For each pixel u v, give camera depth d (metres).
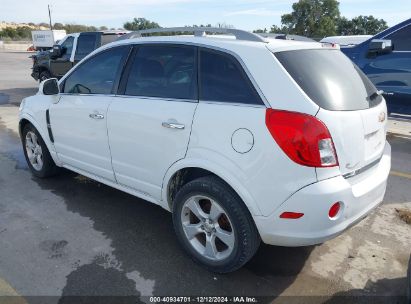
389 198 4.48
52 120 4.27
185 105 2.97
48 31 39.34
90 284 2.88
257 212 2.62
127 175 3.54
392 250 3.40
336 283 2.96
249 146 2.58
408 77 6.25
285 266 3.15
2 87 13.80
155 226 3.73
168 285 2.89
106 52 3.76
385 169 3.10
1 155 5.83
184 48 3.12
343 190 2.53
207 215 2.96
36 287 2.83
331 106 2.59
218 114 2.75
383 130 3.11
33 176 4.96
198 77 2.97
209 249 2.97
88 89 3.88
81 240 3.46
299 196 2.47
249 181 2.60
